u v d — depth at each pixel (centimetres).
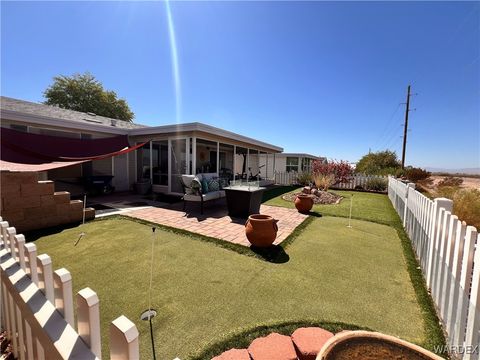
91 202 822
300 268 331
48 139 784
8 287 168
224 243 424
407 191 532
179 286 278
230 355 175
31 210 479
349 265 343
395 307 243
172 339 194
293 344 185
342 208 796
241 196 625
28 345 145
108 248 392
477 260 164
